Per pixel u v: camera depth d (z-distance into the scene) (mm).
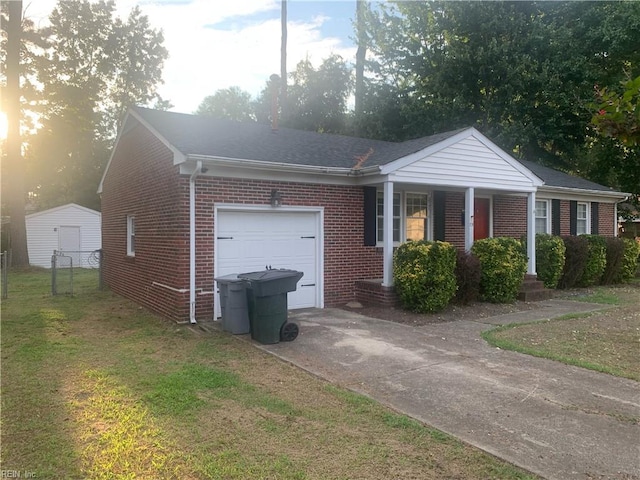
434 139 11242
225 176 8906
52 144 34000
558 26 20844
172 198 8914
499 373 5727
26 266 21469
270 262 9609
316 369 5922
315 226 10211
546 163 22766
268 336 7145
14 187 21422
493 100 21125
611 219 18203
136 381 5395
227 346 7055
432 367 5984
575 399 4863
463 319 9070
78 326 8641
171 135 9328
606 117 3078
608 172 21156
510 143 20609
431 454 3697
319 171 9641
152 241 10047
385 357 6441
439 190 12711
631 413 4496
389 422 4293
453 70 21359
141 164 10805
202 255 8711
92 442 3863
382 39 25031
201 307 8734
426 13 23516
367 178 10305
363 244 10844
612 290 13719
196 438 3951
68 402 4738
